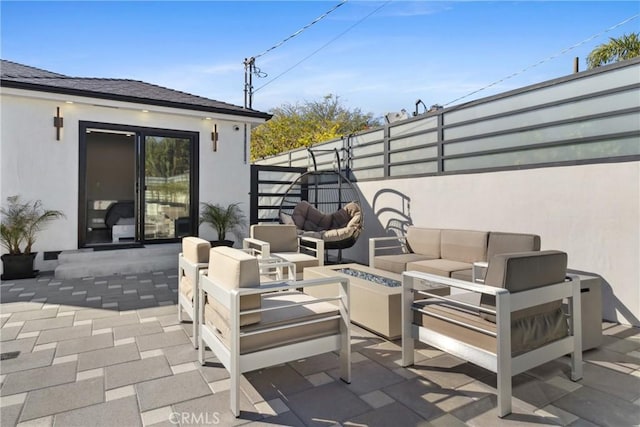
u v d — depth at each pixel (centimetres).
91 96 566
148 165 634
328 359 261
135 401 204
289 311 218
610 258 352
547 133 409
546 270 213
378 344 290
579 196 376
